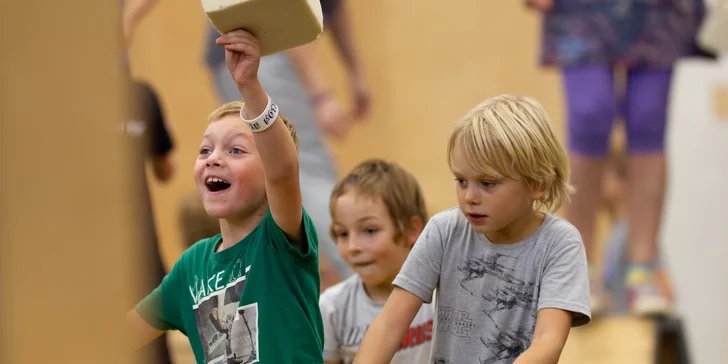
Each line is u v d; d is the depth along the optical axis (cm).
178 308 424
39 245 212
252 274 394
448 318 415
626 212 924
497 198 388
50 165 212
